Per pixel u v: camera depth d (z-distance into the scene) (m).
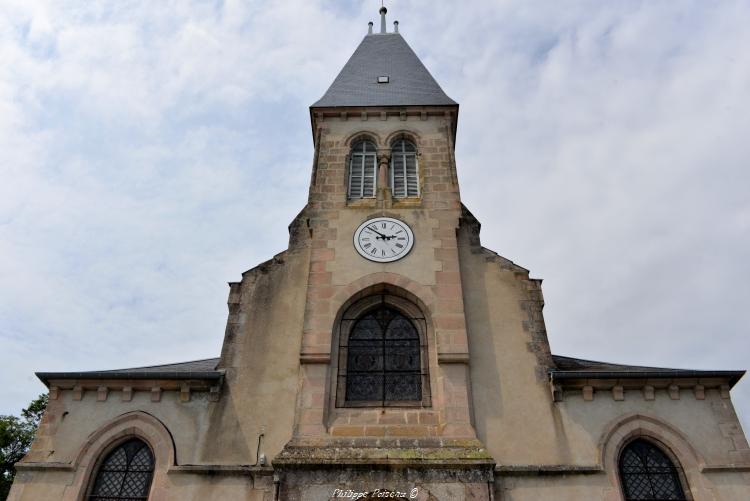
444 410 12.17
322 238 15.05
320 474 10.95
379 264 14.49
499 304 14.14
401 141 17.67
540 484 11.51
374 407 12.50
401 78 20.62
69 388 13.01
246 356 13.50
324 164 16.84
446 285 14.09
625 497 11.55
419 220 15.44
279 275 14.85
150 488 11.77
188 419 12.56
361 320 14.02
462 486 10.80
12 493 11.64
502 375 13.00
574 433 12.17
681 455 11.84
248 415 12.59
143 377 12.91
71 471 11.95
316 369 12.80
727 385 12.62
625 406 12.51
